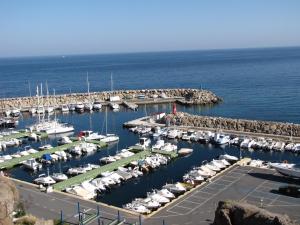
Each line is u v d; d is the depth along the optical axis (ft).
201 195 204.44
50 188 215.72
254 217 109.40
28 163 287.48
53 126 413.18
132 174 258.98
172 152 307.99
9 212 110.32
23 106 562.66
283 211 181.98
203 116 435.53
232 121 390.83
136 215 182.80
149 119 441.27
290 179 225.56
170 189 223.10
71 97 609.83
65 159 309.01
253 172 239.09
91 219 175.73
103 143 345.51
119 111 538.06
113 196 230.27
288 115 463.01
